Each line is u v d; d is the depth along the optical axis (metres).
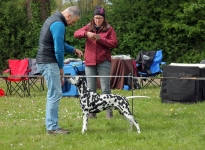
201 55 20.42
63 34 6.19
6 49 20.91
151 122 7.26
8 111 9.02
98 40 7.42
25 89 12.30
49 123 6.43
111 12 22.19
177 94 9.50
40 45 6.33
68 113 8.45
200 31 20.44
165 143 5.78
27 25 21.89
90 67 7.62
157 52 13.84
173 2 21.52
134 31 21.42
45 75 6.32
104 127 6.89
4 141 6.10
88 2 26.05
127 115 6.35
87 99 6.33
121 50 21.53
